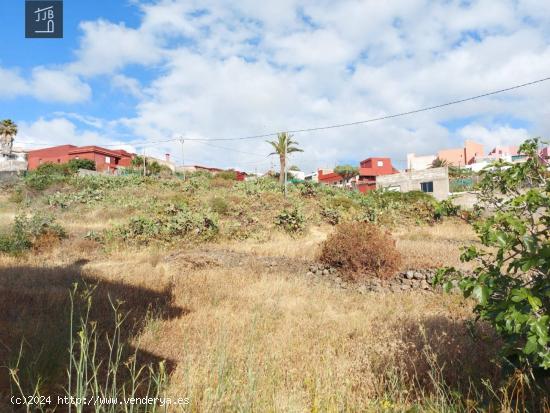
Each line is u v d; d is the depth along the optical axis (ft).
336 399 11.26
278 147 131.64
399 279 32.50
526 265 9.06
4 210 81.66
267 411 10.30
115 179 126.00
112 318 19.33
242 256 44.29
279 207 83.82
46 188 115.96
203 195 101.04
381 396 11.98
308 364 14.34
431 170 130.52
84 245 48.83
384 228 73.36
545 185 10.85
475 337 13.60
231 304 24.62
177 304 23.91
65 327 16.51
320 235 66.18
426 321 18.76
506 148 275.39
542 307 9.58
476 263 34.17
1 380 11.24
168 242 53.01
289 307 23.93
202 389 11.68
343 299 27.32
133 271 32.86
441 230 68.54
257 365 13.24
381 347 15.06
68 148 206.80
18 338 14.66
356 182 217.15
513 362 10.43
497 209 11.55
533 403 9.50
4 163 178.81
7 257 41.37
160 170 197.88
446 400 11.13
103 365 13.50
